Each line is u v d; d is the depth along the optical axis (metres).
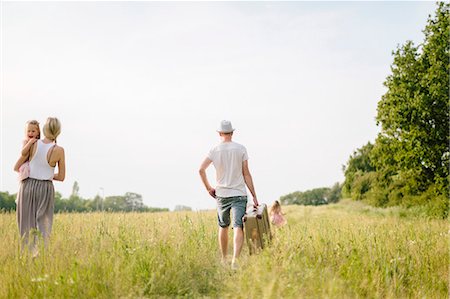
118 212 13.88
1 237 9.23
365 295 6.30
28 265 6.72
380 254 7.41
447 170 32.72
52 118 8.05
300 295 5.70
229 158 8.09
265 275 6.01
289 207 47.97
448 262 7.87
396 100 34.44
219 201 8.15
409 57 34.47
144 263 6.57
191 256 7.57
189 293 6.27
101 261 6.45
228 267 7.14
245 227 7.91
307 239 8.47
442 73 32.25
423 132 33.16
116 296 5.71
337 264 7.36
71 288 5.83
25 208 7.76
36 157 7.84
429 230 10.50
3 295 5.80
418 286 6.84
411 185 35.06
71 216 13.41
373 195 44.16
